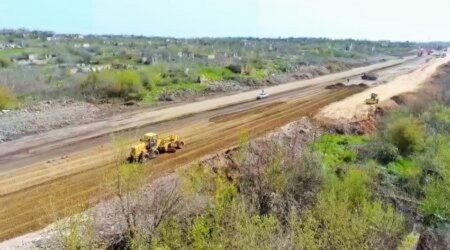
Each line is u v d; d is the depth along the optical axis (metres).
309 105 69.12
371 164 45.28
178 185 28.58
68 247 21.00
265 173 34.06
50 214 27.00
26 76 64.50
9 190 30.89
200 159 38.09
